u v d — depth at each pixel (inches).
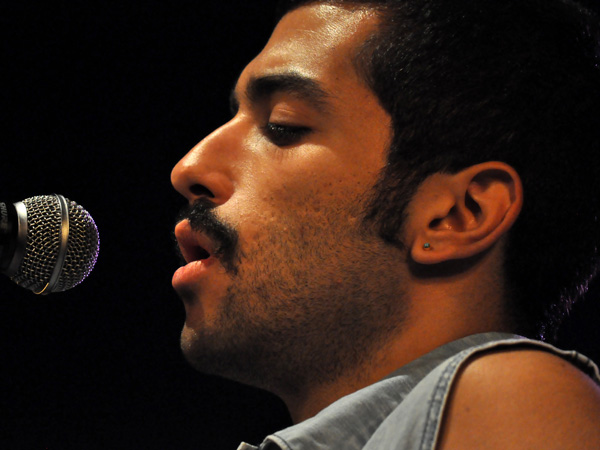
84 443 462.6
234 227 146.5
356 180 143.8
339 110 147.6
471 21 152.5
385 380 132.3
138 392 470.3
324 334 141.9
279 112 150.6
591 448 99.9
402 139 144.6
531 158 146.6
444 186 143.3
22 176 476.7
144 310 477.4
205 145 156.5
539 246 147.1
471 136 144.5
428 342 138.9
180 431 466.3
